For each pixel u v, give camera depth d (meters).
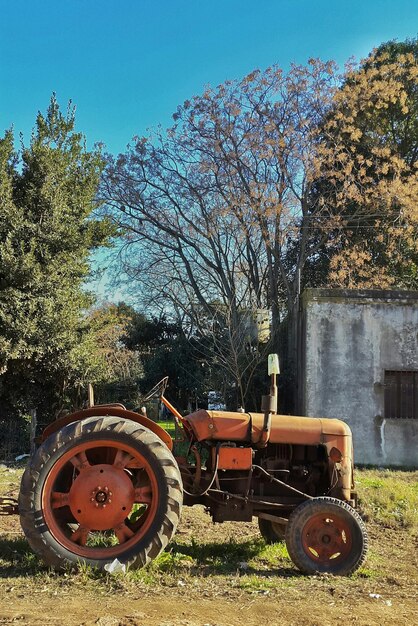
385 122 28.14
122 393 28.84
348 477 6.41
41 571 5.53
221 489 6.48
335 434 6.51
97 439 5.64
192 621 4.32
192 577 5.59
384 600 5.12
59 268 15.66
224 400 22.50
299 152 24.94
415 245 24.91
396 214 24.98
